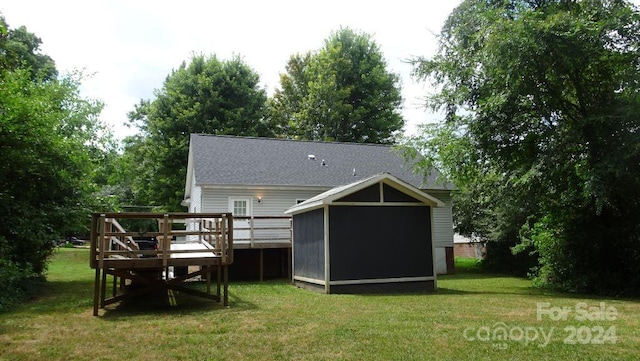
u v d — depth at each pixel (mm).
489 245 21828
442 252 20859
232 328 6719
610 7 12094
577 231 13312
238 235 17984
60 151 13016
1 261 10156
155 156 29844
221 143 20938
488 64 12539
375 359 4945
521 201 13680
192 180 21734
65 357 5227
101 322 7480
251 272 17562
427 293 11766
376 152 23594
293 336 6105
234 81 31328
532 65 12070
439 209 21234
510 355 5062
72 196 14016
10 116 11617
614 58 12414
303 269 13492
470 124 13953
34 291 11688
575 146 12578
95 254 8594
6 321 7648
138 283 12773
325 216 11820
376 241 12172
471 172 14945
